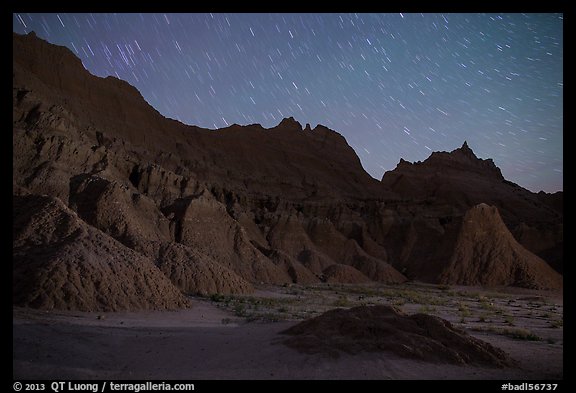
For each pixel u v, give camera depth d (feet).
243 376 43.37
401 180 455.63
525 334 83.51
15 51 262.26
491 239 263.49
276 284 204.85
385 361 48.91
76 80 289.74
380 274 280.72
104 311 86.02
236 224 226.99
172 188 238.89
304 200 361.30
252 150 394.32
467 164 516.73
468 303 167.84
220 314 99.81
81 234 102.32
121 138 281.13
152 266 106.22
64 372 42.39
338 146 493.77
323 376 43.68
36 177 174.40
